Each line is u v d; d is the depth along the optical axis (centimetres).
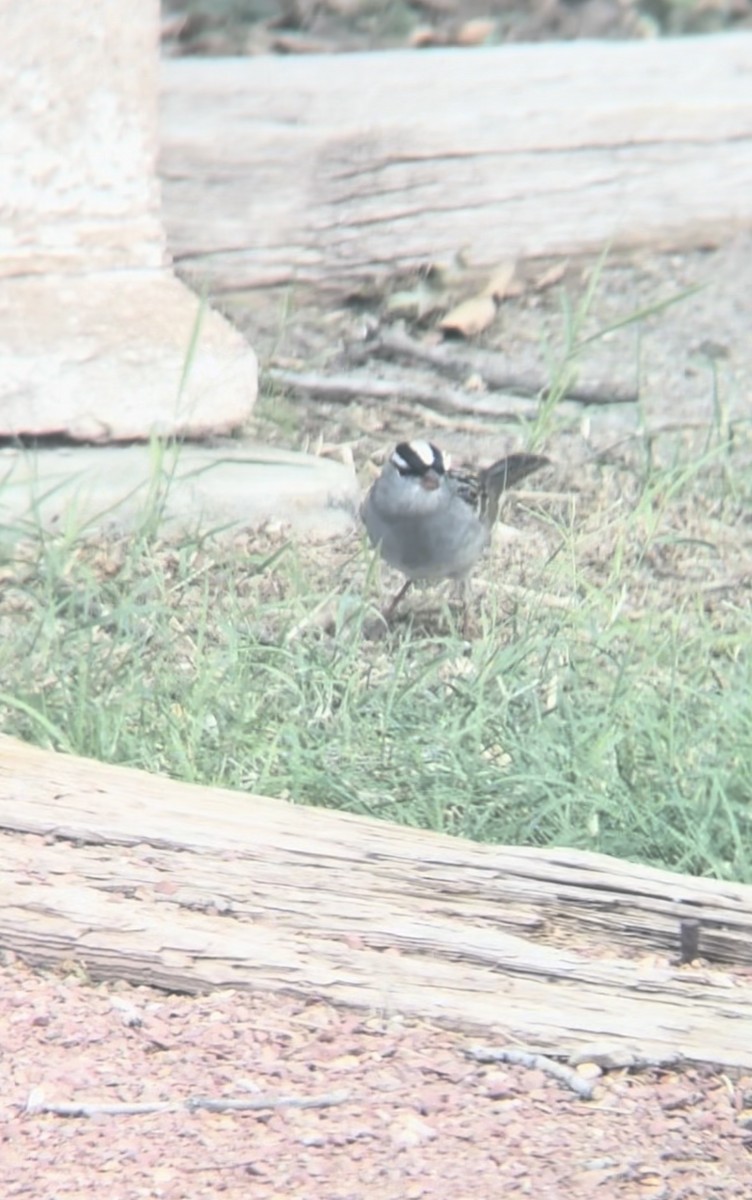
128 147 1260
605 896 756
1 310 1228
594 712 943
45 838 773
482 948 730
